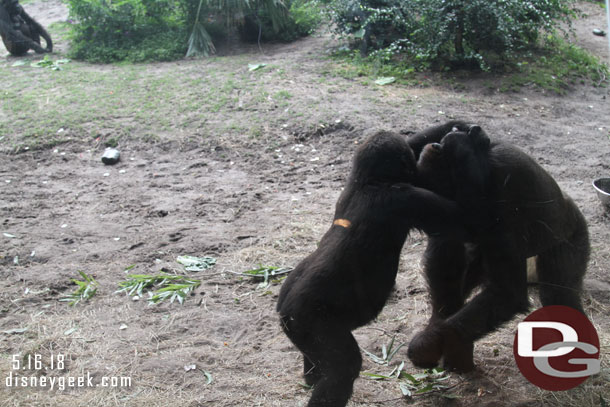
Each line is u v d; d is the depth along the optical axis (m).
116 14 14.63
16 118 10.45
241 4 14.00
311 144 9.32
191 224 7.12
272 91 11.05
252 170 8.68
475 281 4.52
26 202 7.85
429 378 4.34
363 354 4.62
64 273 6.04
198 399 4.17
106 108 10.76
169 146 9.45
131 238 6.79
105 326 5.12
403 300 5.38
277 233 6.76
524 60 12.51
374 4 12.62
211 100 10.86
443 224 3.86
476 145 3.95
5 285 5.80
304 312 3.65
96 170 8.85
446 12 11.47
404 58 12.48
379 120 9.66
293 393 4.20
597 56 13.08
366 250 3.75
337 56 12.84
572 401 4.06
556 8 12.70
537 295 4.53
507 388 4.23
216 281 5.81
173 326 5.11
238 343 4.86
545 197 4.05
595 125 9.94
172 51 13.91
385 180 3.88
